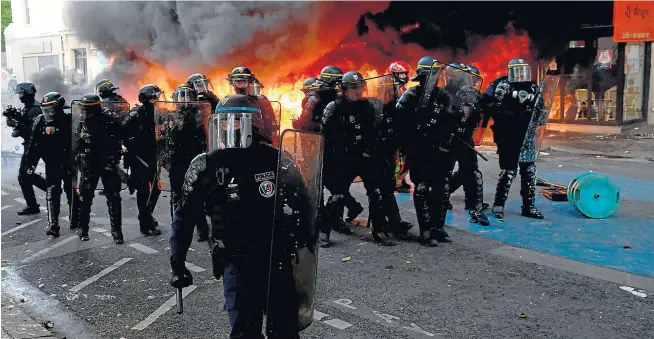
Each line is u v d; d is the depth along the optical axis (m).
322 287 5.04
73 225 7.37
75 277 5.57
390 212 6.36
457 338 4.03
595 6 13.63
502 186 7.01
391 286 5.04
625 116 13.86
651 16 13.08
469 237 6.42
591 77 14.05
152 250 6.38
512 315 4.38
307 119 6.49
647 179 9.07
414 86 6.05
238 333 2.88
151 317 4.56
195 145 5.74
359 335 4.11
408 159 6.10
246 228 2.94
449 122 5.91
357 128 5.96
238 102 2.99
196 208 3.05
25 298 5.07
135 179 6.79
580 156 11.44
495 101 6.69
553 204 7.78
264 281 2.96
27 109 7.84
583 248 5.90
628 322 4.20
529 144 6.91
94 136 6.41
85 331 4.36
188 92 6.08
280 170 2.89
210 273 5.53
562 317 4.31
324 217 6.15
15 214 8.31
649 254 5.65
